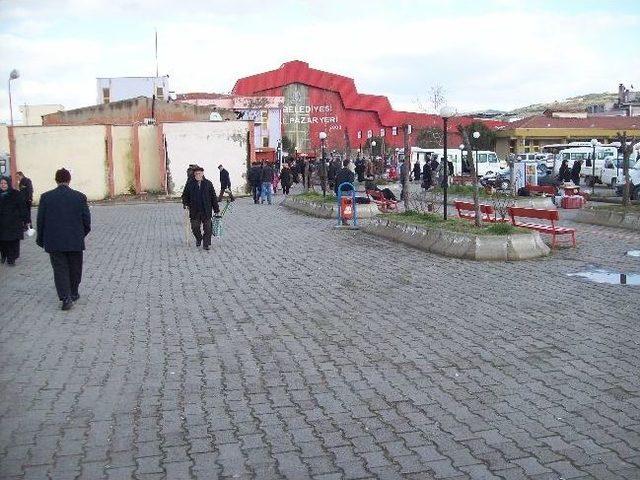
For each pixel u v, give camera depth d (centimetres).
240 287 1211
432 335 857
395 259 1502
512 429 559
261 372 721
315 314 987
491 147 7144
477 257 1460
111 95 6406
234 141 4112
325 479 479
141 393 662
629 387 654
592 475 478
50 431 571
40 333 900
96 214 3131
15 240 1505
